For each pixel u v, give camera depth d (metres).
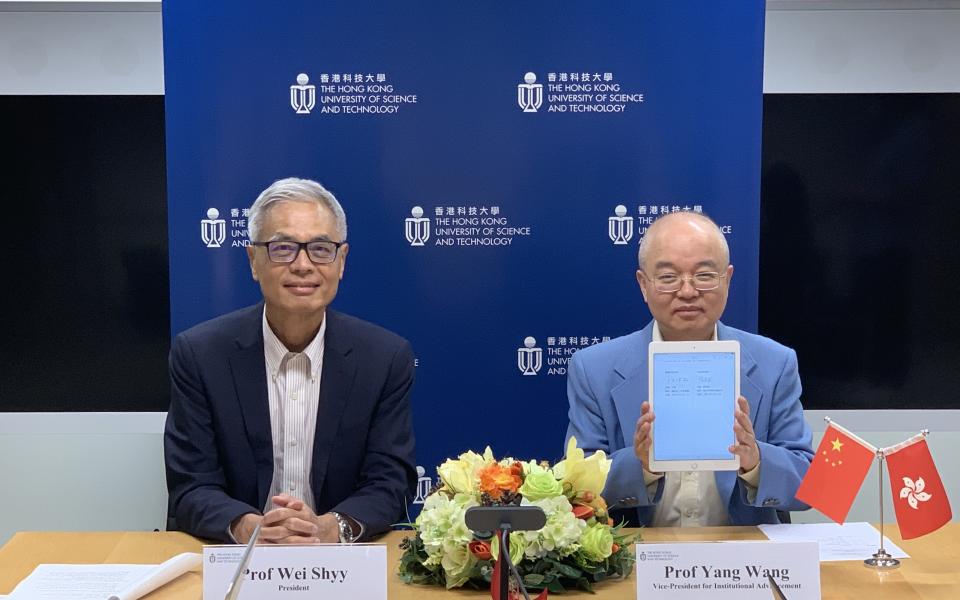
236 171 3.03
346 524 2.22
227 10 2.98
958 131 3.60
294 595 1.77
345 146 3.04
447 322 3.11
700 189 3.07
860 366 3.66
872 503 3.68
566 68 3.03
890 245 3.62
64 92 3.55
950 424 3.67
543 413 3.14
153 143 3.56
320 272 2.44
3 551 2.12
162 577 1.89
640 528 2.28
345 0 3.00
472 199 3.07
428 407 3.13
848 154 3.61
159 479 3.66
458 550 1.86
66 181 3.57
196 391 2.45
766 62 3.59
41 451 3.64
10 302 3.60
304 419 2.50
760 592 1.77
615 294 3.11
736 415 2.17
